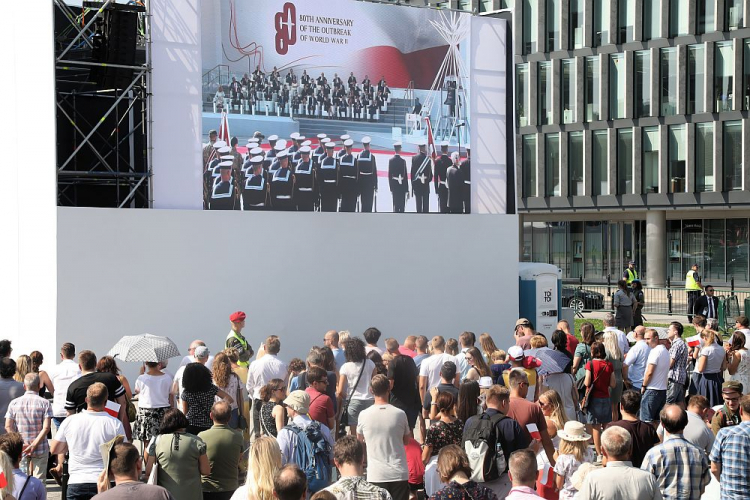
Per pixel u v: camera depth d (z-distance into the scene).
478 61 21.56
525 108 47.69
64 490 9.38
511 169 22.17
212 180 18.03
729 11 41.94
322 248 19.06
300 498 5.25
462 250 21.08
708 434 8.29
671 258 46.84
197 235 17.61
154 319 17.16
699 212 45.53
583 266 49.56
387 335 19.92
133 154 19.33
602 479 6.29
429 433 8.18
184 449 7.21
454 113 21.19
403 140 20.41
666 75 43.66
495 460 7.43
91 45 17.88
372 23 19.97
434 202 20.91
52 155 16.36
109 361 9.84
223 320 17.89
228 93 18.19
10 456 6.63
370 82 19.94
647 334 13.25
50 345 16.41
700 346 14.59
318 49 19.23
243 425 10.24
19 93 17.44
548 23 46.88
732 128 42.00
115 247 16.80
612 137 45.12
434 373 11.15
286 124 18.88
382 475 7.85
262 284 18.31
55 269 16.27
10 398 9.73
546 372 11.08
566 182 46.53
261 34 18.56
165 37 17.45
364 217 19.64
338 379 11.40
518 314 22.00
